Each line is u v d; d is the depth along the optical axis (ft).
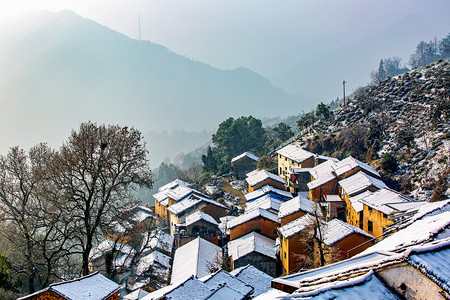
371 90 351.25
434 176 189.57
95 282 84.53
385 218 131.95
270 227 170.30
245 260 144.77
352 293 42.78
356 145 276.41
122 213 117.70
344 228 125.08
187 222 194.90
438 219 59.62
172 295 90.68
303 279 52.60
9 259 120.88
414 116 272.72
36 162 126.00
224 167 382.01
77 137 111.45
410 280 41.63
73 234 124.98
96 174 110.63
